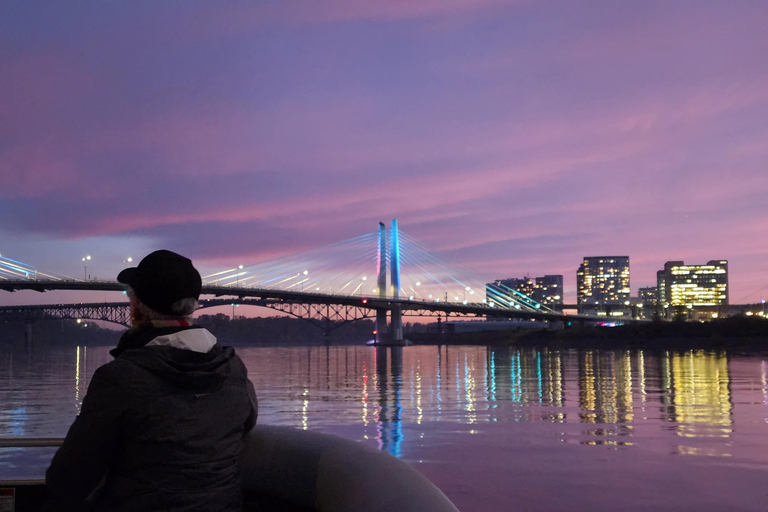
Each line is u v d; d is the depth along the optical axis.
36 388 30.94
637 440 12.81
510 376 38.16
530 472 9.75
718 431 14.04
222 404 2.08
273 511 2.39
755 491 8.40
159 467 1.93
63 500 2.01
